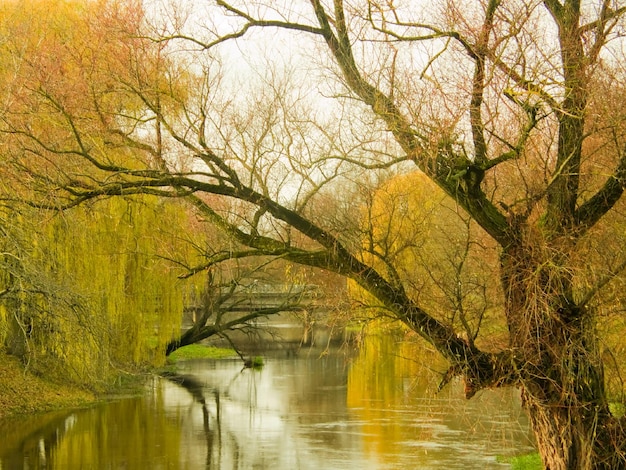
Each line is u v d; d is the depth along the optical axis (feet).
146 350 109.50
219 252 44.37
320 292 47.80
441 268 42.42
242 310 133.69
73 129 41.14
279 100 45.14
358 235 43.91
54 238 85.97
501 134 41.83
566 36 38.91
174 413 91.97
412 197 47.73
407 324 41.96
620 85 40.42
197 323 130.41
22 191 53.47
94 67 44.96
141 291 105.40
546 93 36.37
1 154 47.06
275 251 42.29
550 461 40.29
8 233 70.79
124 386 109.60
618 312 39.60
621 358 42.42
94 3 66.85
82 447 73.00
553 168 42.80
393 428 83.46
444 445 73.97
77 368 91.71
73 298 79.10
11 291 76.59
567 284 38.22
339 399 103.55
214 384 118.01
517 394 65.92
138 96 43.06
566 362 38.11
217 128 43.50
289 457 70.18
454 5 38.22
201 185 41.50
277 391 111.04
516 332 38.04
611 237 42.11
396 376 125.18
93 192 41.93
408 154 39.22
